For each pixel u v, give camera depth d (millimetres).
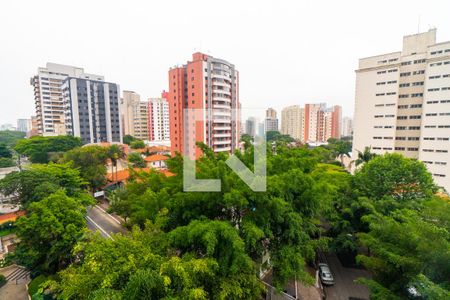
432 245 7070
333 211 15227
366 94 36219
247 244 8242
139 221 12023
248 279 8398
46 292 11586
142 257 6695
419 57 31875
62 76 73125
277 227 9898
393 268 8312
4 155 47406
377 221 10367
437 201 9750
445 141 29062
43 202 12750
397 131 34344
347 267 16406
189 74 42375
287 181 9633
